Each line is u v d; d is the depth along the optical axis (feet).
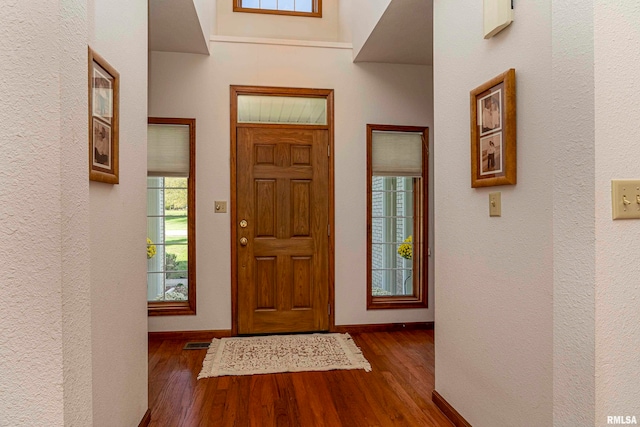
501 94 4.79
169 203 10.87
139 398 5.78
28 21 2.41
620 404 3.37
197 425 6.14
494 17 4.82
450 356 6.31
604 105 3.33
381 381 7.75
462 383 5.92
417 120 11.41
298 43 10.84
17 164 2.37
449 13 6.20
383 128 11.23
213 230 10.52
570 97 3.54
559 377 3.70
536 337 4.29
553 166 3.76
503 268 4.89
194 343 10.05
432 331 11.16
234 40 10.59
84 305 2.87
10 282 2.36
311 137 10.93
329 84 10.99
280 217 10.81
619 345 3.36
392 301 11.44
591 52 3.32
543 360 4.19
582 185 3.43
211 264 10.52
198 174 10.46
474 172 5.41
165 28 9.06
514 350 4.68
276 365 8.50
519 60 4.54
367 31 9.63
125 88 5.17
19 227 2.38
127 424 5.26
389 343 10.09
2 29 2.35
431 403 6.84
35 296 2.42
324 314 10.98
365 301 11.13
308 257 10.94
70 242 2.65
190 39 9.61
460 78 5.89
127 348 5.25
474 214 5.56
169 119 10.30
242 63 10.62
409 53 10.54
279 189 10.79
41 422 2.43
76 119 2.80
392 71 11.27
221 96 10.53
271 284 10.80
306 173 10.91
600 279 3.33
